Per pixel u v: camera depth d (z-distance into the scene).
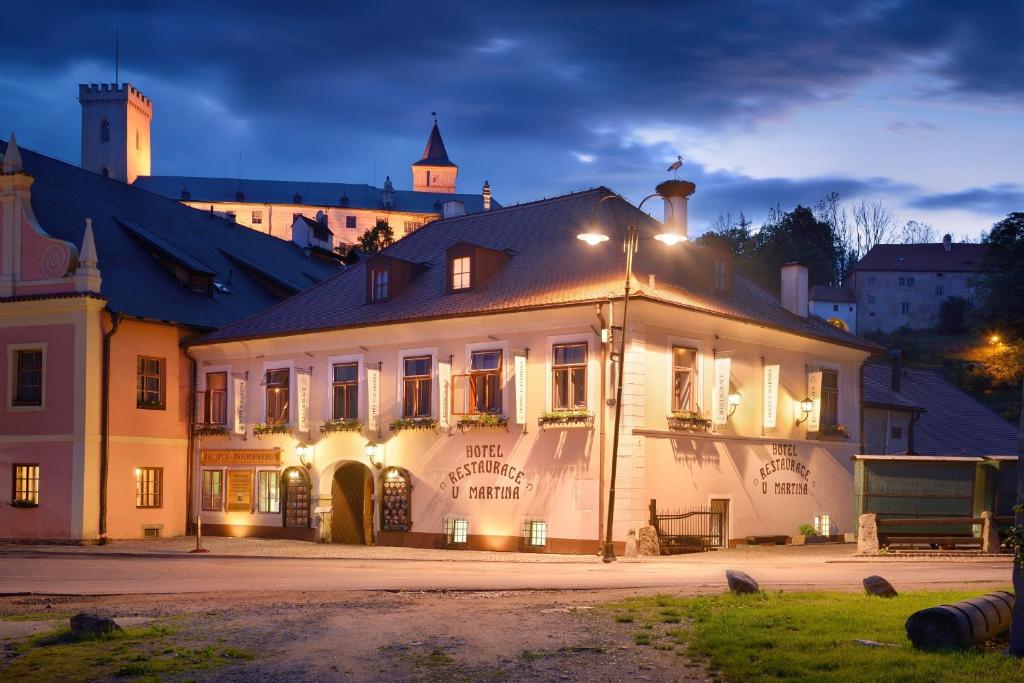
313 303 35.97
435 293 32.03
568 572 21.78
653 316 27.64
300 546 31.17
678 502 28.08
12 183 35.19
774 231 124.19
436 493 30.34
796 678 9.73
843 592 15.91
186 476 36.91
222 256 45.41
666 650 11.72
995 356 82.38
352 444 32.62
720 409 29.38
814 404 33.75
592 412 27.02
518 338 28.89
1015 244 85.44
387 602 16.61
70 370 33.53
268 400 35.22
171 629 13.70
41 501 33.59
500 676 10.67
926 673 9.61
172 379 36.69
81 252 33.62
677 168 27.19
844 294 118.88
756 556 25.64
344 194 139.50
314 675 10.92
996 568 20.69
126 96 134.38
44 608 16.89
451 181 162.62
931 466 25.80
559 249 31.05
